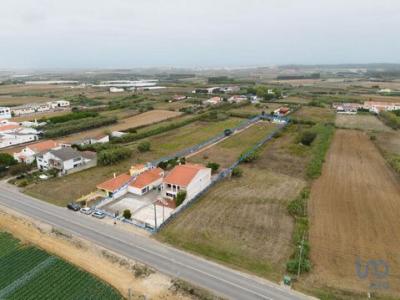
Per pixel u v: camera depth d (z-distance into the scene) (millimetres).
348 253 40000
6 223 46812
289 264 36500
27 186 61375
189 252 40094
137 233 44438
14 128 104062
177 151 86250
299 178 65750
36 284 34438
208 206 52656
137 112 145250
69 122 115438
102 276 35562
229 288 33750
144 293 33000
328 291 33406
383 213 50656
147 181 59406
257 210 51250
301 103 169750
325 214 50125
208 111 144875
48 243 41750
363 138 99312
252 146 90875
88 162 73250
